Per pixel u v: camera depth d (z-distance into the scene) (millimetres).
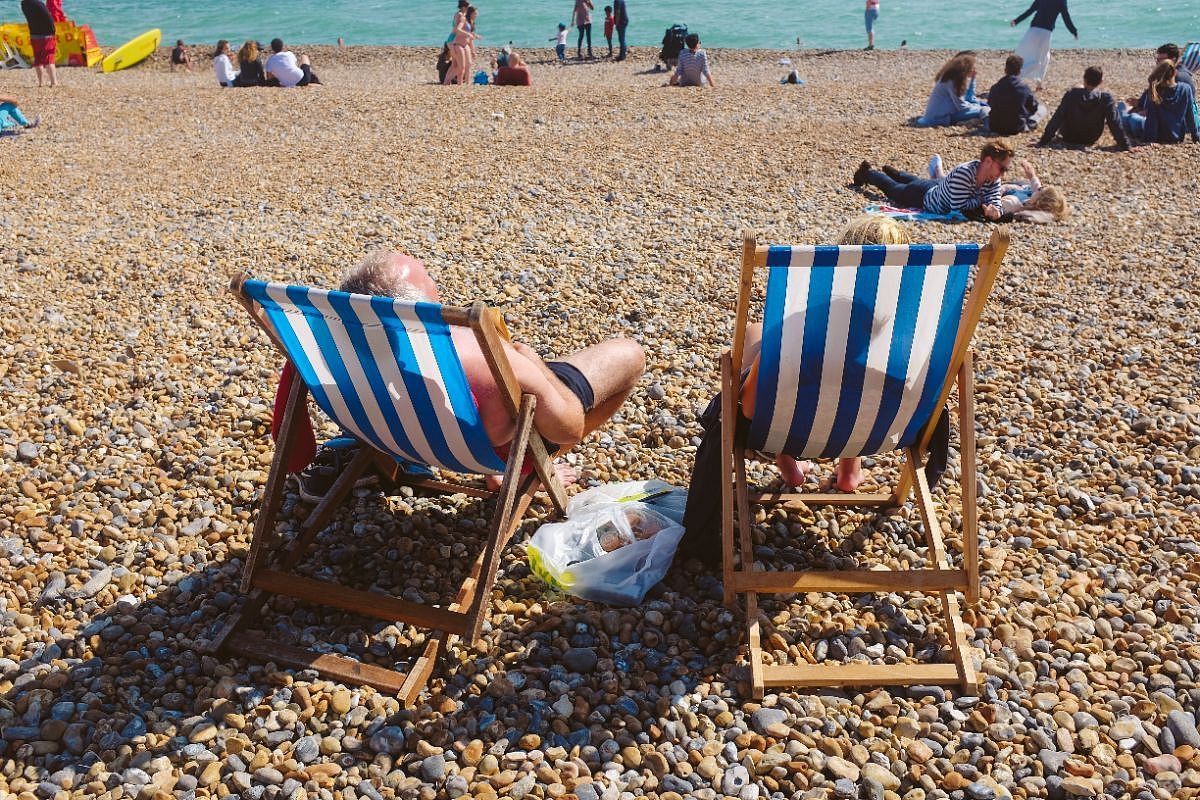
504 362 2785
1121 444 4477
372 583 3473
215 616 3260
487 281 6617
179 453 4238
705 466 3420
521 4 39719
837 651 3146
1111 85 16391
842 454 3373
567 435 3271
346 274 3086
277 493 3197
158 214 8203
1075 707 2898
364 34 34688
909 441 3396
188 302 6160
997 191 8250
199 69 23594
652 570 3369
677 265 6969
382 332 2775
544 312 6090
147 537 3664
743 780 2660
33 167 9805
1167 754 2738
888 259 2711
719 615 3250
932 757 2736
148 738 2738
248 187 9125
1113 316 6055
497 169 9859
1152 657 3094
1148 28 31641
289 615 3287
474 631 2959
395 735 2770
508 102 13977
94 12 40844
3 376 4973
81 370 5062
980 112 12523
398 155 10500
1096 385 5086
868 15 25734
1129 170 9992
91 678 2969
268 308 2877
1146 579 3500
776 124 12406
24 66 23188
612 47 26828
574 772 2658
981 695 2951
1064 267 6961
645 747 2754
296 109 13430
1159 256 7191
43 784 2578
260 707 2855
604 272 6801
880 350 2961
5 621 3201
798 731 2818
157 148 10875
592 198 8797
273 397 4824
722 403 3195
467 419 2990
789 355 2988
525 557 3590
